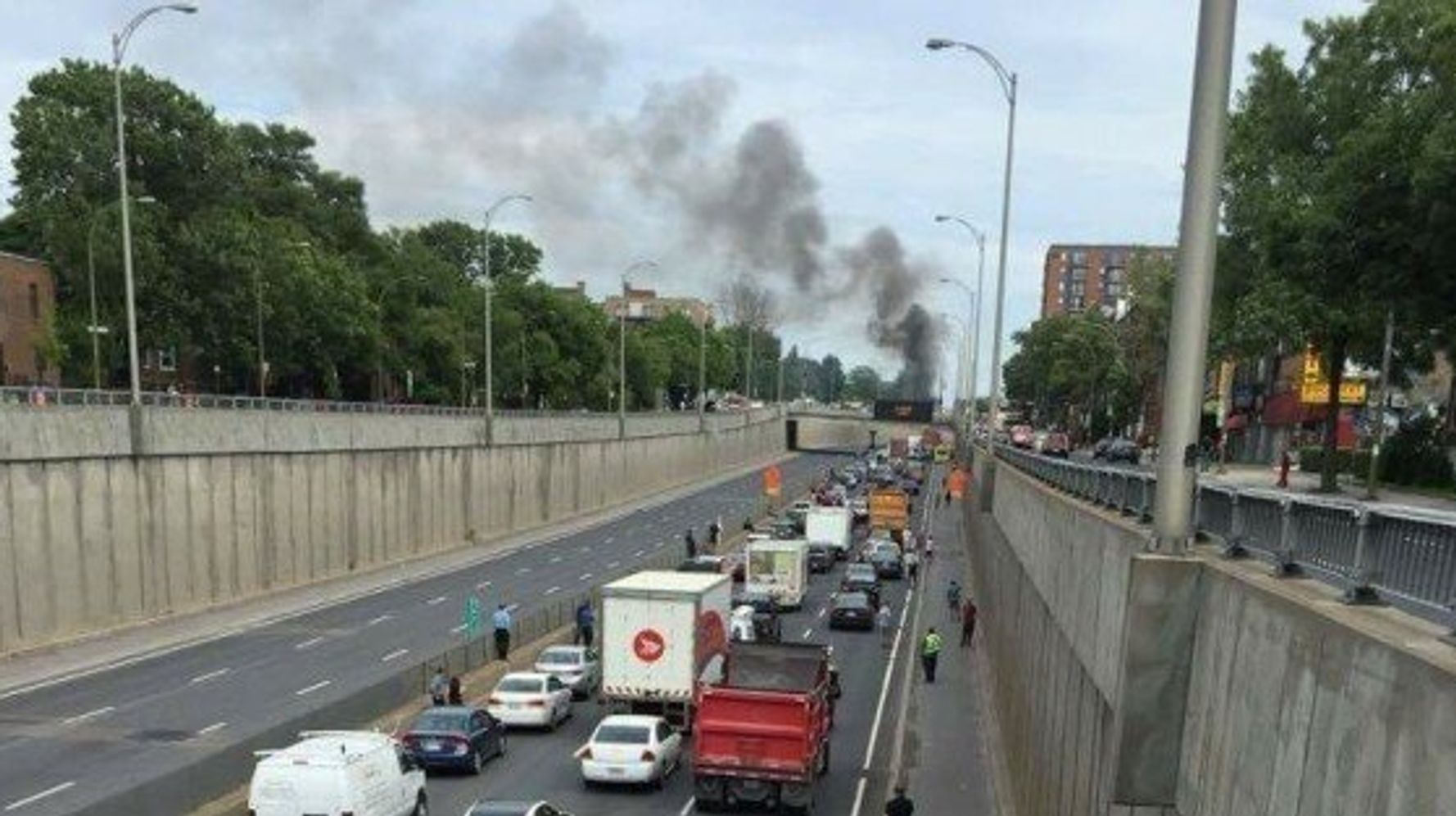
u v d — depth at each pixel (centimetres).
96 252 5725
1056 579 1838
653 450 10812
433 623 4156
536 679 2869
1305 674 712
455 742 2409
